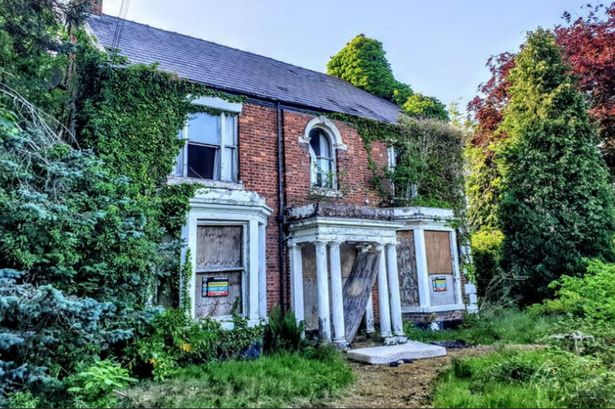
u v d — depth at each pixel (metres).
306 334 10.23
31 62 8.45
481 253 15.23
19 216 5.81
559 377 5.56
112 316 6.67
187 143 9.75
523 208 14.95
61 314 5.49
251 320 9.02
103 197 6.86
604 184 14.34
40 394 5.29
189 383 6.44
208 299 8.81
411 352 8.87
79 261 6.79
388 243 10.86
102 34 11.41
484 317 12.43
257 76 13.10
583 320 9.48
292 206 10.81
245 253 9.36
